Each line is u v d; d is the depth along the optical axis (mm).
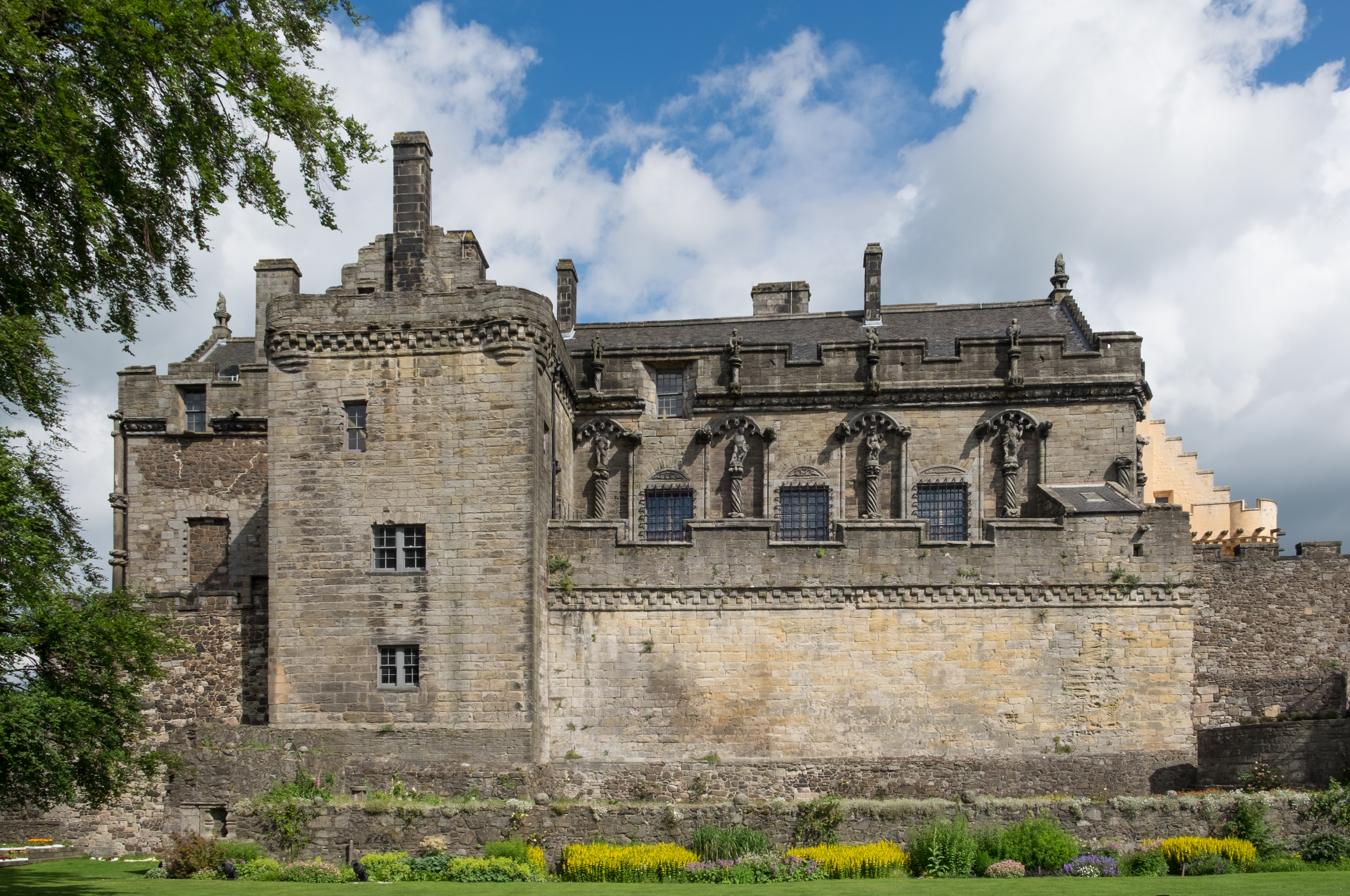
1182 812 33594
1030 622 42188
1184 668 41719
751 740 41688
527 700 39781
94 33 26734
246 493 49750
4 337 26094
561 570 42469
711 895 28562
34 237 28500
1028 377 48062
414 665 40406
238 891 29625
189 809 35625
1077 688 41844
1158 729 41469
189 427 50875
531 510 40531
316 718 40250
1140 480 50562
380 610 40594
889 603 42375
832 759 41281
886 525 42688
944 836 32438
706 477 49562
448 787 38031
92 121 27250
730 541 42656
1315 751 38375
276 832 34031
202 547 49812
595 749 41688
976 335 51500
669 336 53656
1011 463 47719
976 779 40844
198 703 42594
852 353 49312
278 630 40781
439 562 40562
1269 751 38875
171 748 36281
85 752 29125
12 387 26969
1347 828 32875
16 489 26391
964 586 42375
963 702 41844
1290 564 46062
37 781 28656
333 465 41375
